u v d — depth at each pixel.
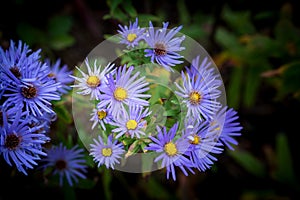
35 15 0.51
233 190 0.51
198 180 0.50
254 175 0.52
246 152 0.51
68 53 0.52
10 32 0.49
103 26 0.47
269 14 0.54
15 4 0.50
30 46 0.49
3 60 0.31
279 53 0.50
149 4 0.46
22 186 0.40
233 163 0.52
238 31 0.53
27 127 0.30
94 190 0.46
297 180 0.50
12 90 0.30
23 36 0.49
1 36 0.46
